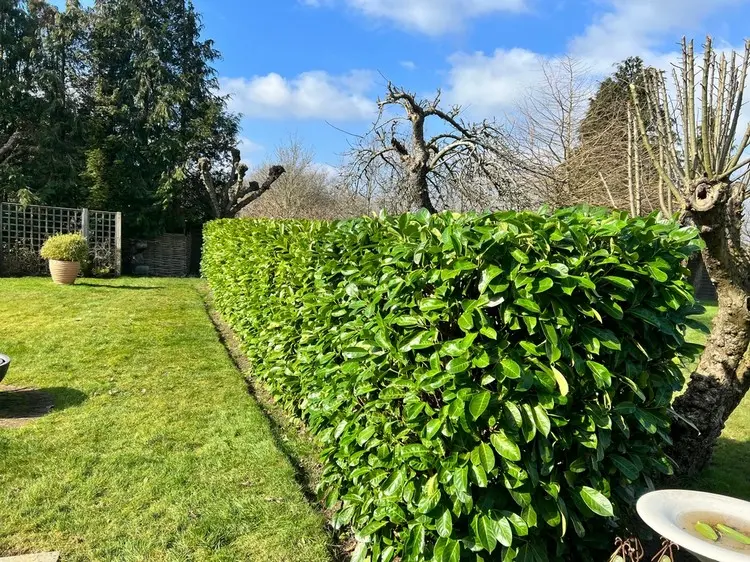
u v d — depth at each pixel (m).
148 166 17.09
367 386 2.39
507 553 1.84
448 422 1.90
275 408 4.75
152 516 2.85
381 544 2.40
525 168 5.97
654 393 2.10
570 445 1.89
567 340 1.83
